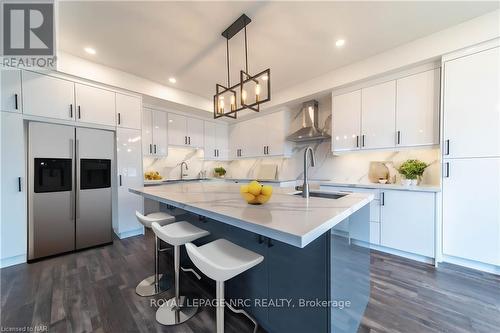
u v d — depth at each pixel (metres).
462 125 2.06
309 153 1.60
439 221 2.19
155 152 3.84
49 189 2.45
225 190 2.01
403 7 1.83
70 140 2.60
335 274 1.01
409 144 2.48
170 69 2.95
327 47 2.43
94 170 2.80
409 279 1.91
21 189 2.27
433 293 1.69
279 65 2.84
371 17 1.95
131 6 1.78
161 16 1.90
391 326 1.34
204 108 4.14
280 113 4.05
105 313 1.49
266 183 4.24
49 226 2.45
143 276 2.00
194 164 4.89
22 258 2.29
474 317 1.42
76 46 2.38
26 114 2.32
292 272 1.13
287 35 2.20
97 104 2.84
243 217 0.96
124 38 2.23
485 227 1.96
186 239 1.40
